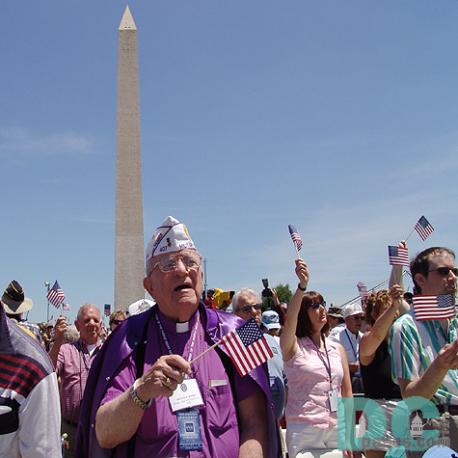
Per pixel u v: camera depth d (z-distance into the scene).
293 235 6.64
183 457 3.16
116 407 3.08
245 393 3.46
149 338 3.54
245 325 3.34
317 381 5.71
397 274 6.78
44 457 3.16
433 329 4.43
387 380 5.60
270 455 3.35
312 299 5.94
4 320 3.22
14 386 3.16
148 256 3.67
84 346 7.84
